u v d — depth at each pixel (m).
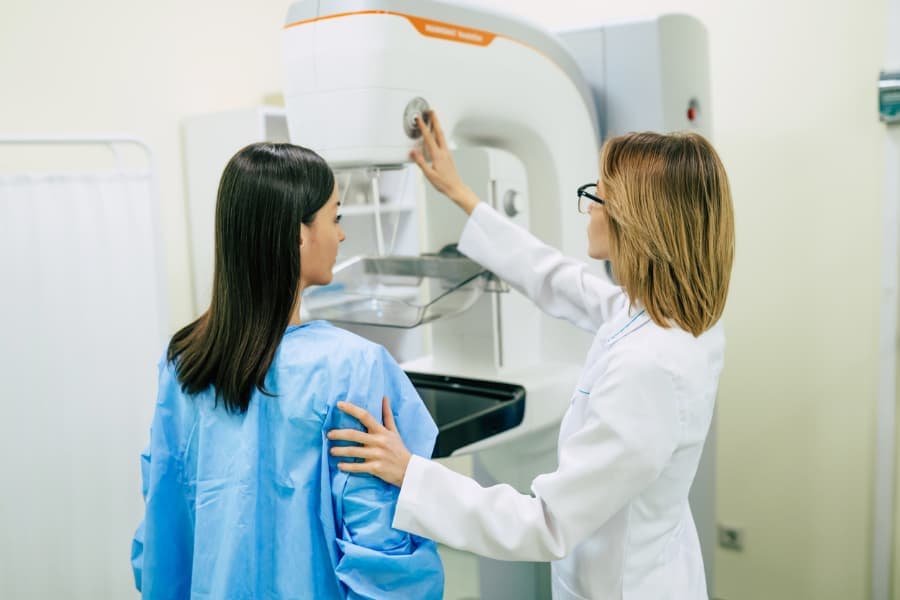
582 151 1.55
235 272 0.94
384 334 2.89
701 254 0.96
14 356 1.72
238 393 0.94
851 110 1.98
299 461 0.94
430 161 1.29
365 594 0.92
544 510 0.96
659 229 0.96
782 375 2.18
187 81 2.78
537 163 1.52
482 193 1.47
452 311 1.35
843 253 2.04
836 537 2.17
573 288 1.35
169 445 1.05
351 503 0.93
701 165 0.96
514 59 1.38
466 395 1.43
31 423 1.75
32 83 2.36
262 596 0.95
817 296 2.10
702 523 1.82
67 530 1.82
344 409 0.92
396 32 1.16
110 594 1.89
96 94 2.52
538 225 1.56
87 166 2.52
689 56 1.64
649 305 0.97
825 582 2.20
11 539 1.75
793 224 2.10
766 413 2.22
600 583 1.03
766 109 2.09
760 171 2.13
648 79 1.57
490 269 1.41
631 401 0.92
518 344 1.57
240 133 2.57
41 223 1.74
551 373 1.55
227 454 0.96
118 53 2.57
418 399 1.03
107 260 1.83
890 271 1.97
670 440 0.93
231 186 0.94
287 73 1.21
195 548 0.98
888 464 2.04
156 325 1.92
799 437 2.18
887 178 1.94
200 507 0.98
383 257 1.46
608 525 1.02
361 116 1.16
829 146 2.02
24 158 2.36
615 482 0.92
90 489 1.84
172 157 2.75
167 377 1.05
